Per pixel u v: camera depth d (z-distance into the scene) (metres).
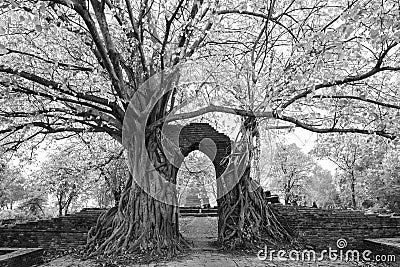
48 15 9.96
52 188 25.22
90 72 13.10
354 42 10.70
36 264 12.45
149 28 13.17
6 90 11.62
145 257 11.83
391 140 11.15
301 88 10.84
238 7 12.62
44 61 12.26
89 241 13.69
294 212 17.92
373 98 12.48
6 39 12.32
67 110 12.05
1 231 16.95
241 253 13.35
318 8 12.23
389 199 35.88
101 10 10.02
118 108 12.52
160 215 13.05
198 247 14.59
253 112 11.53
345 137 16.47
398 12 7.38
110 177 20.39
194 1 11.62
